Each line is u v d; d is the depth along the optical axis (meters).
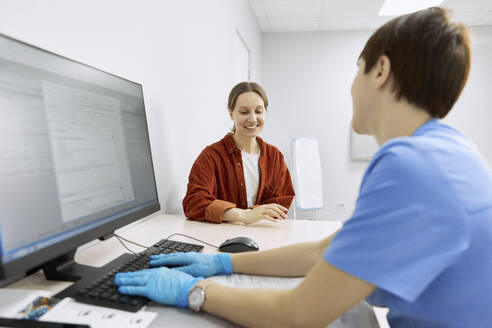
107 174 0.64
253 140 1.52
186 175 1.53
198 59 1.69
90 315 0.45
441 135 0.40
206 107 1.85
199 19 1.70
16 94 0.44
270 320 0.41
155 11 1.20
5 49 0.43
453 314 0.38
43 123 0.49
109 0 0.92
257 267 0.62
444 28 0.40
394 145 0.38
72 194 0.54
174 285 0.50
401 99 0.43
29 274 0.57
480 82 3.40
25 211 0.44
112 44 0.94
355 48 3.61
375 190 0.36
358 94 0.48
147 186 0.81
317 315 0.38
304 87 3.72
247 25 2.94
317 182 3.40
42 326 0.40
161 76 1.25
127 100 0.75
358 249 0.35
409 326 0.44
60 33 0.73
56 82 0.52
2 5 0.59
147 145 0.83
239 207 1.42
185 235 0.90
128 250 0.76
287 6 3.00
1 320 0.41
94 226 0.58
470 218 0.34
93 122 0.61
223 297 0.46
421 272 0.33
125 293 0.50
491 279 0.36
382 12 3.11
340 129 3.69
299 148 3.42
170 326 0.44
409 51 0.40
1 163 0.41
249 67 3.20
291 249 0.62
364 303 0.53
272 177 1.54
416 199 0.34
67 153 0.53
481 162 0.39
